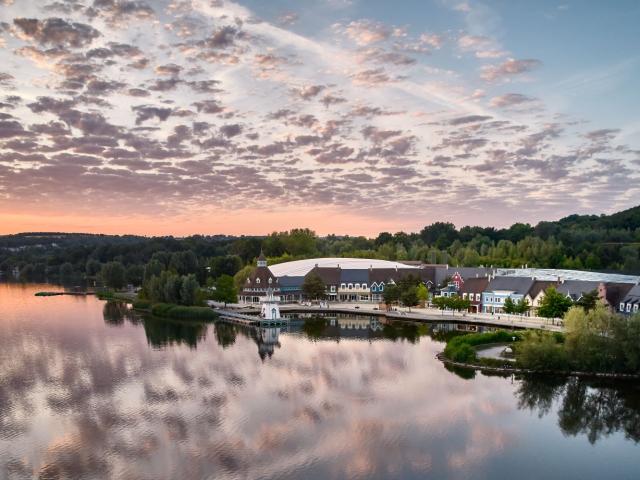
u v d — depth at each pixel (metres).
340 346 132.38
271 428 79.12
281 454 70.75
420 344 133.88
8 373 108.38
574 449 72.25
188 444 74.06
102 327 164.25
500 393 93.19
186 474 65.69
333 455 70.38
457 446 73.00
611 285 164.62
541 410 85.62
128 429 79.31
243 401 90.81
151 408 87.81
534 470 66.69
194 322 176.25
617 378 100.44
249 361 117.44
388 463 68.25
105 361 118.12
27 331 155.62
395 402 89.44
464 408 86.38
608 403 88.50
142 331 157.38
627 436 76.31
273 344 136.00
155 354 125.00
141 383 101.38
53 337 146.25
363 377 103.62
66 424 81.38
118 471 66.69
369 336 146.50
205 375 106.44
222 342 139.25
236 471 66.31
